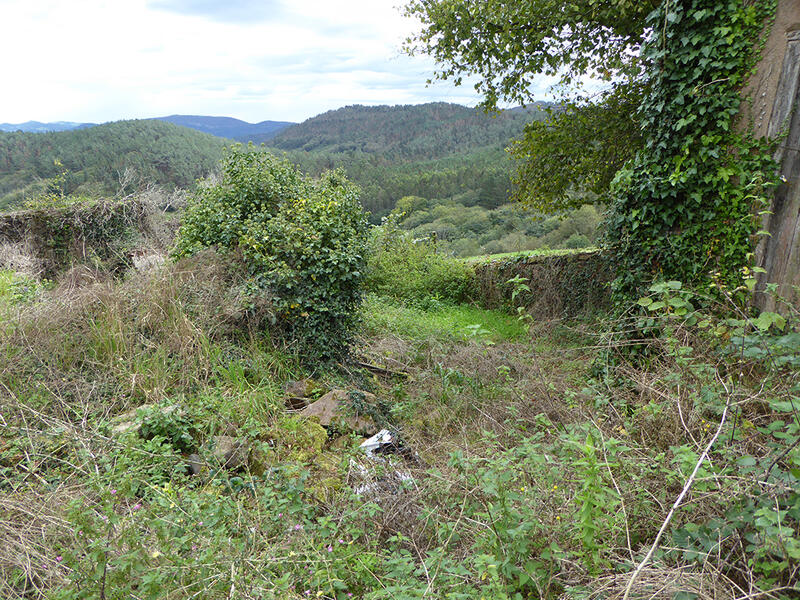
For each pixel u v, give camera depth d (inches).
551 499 111.0
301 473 142.3
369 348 323.0
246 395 198.1
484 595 86.2
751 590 79.6
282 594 93.6
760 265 197.8
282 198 296.0
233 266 261.0
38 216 503.2
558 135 423.5
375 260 549.6
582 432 140.7
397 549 117.6
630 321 233.5
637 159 239.0
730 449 104.3
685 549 90.4
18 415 164.4
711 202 211.8
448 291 545.6
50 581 96.6
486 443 161.6
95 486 113.6
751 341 127.1
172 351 212.7
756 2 189.9
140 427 162.7
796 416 96.3
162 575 88.0
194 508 115.6
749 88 196.5
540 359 261.3
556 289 453.1
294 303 255.4
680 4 208.2
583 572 95.4
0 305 225.6
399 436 197.5
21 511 114.3
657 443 135.9
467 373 246.4
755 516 85.8
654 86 226.1
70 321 211.9
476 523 107.0
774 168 191.9
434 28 406.6
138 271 269.3
